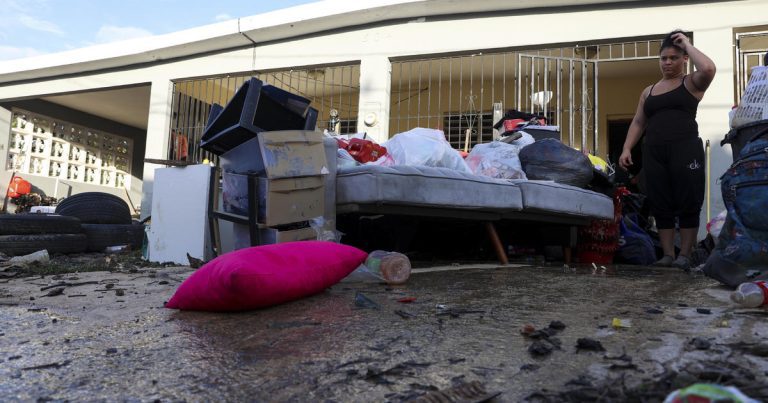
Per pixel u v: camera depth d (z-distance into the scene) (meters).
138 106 11.38
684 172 3.15
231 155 2.75
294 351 1.10
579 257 3.73
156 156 8.01
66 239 4.01
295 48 7.18
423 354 1.05
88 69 8.78
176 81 8.13
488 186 2.93
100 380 0.92
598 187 3.85
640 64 7.39
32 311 1.60
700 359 0.96
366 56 6.68
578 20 5.74
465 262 3.42
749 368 0.90
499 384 0.85
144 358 1.06
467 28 6.21
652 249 3.84
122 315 1.53
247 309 1.55
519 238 4.12
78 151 11.73
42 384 0.90
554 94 7.52
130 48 8.03
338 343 1.16
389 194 2.58
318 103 8.73
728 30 5.14
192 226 3.11
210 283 1.51
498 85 7.90
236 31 7.18
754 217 1.88
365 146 3.08
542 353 1.03
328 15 6.58
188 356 1.07
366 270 2.13
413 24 6.45
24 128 10.46
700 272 2.72
